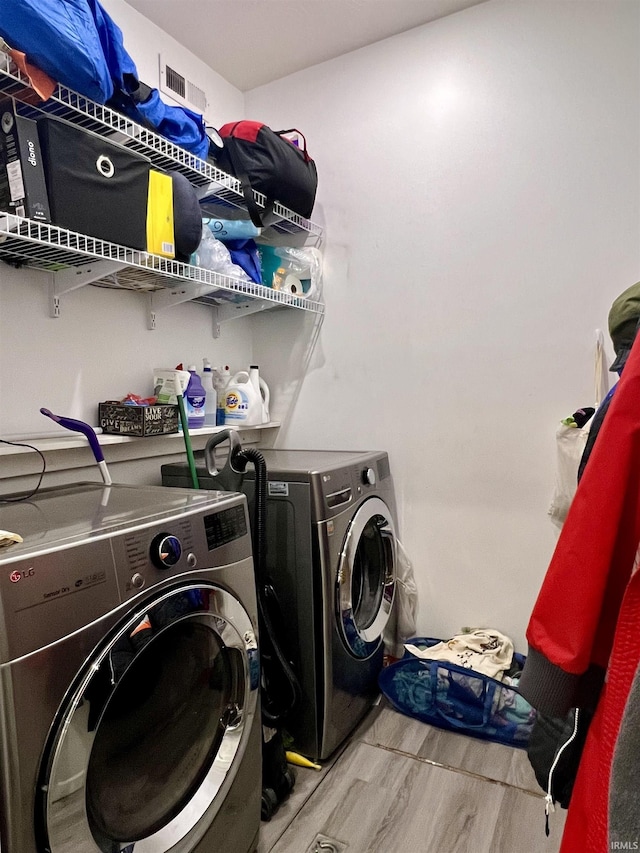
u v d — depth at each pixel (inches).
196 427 82.7
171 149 66.6
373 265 93.8
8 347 62.9
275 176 79.8
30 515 46.8
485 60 82.7
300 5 80.7
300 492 68.0
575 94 76.9
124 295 78.3
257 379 97.1
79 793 35.7
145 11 80.3
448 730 76.9
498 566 85.7
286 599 69.5
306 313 100.8
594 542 33.0
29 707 33.0
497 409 84.7
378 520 83.7
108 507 50.2
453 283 87.1
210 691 51.2
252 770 53.6
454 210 86.5
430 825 59.4
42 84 47.6
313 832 58.6
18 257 60.6
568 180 78.0
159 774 45.9
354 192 94.7
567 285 78.7
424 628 92.3
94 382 73.8
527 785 65.5
